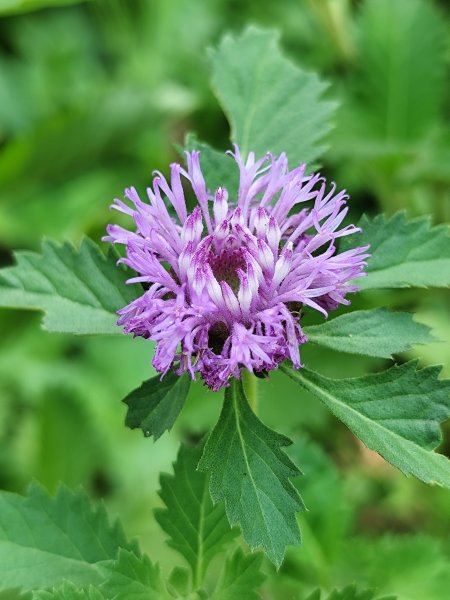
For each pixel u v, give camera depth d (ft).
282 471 0.20
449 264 0.23
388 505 0.43
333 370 0.39
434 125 0.48
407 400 0.21
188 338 0.20
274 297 0.21
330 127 0.27
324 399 0.21
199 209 0.22
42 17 0.66
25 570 0.25
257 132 0.28
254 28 0.30
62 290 0.24
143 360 0.49
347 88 0.49
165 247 0.22
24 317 0.48
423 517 0.43
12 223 0.55
